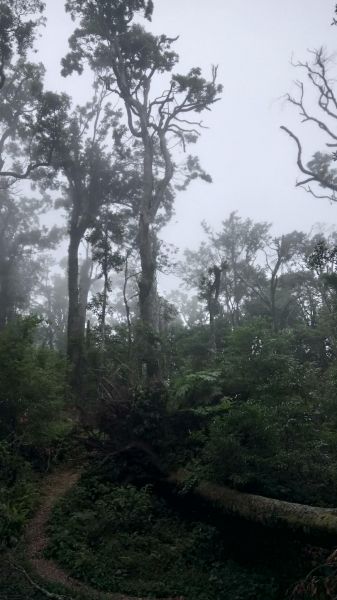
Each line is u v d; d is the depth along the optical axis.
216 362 15.18
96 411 13.97
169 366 19.33
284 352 13.58
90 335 23.11
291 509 9.16
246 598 8.63
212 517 10.82
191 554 10.32
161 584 9.11
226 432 10.87
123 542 10.48
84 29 31.64
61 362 17.38
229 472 10.66
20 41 27.06
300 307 36.78
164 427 13.05
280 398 12.12
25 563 8.90
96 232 25.25
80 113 35.66
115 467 13.20
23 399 13.88
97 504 11.62
